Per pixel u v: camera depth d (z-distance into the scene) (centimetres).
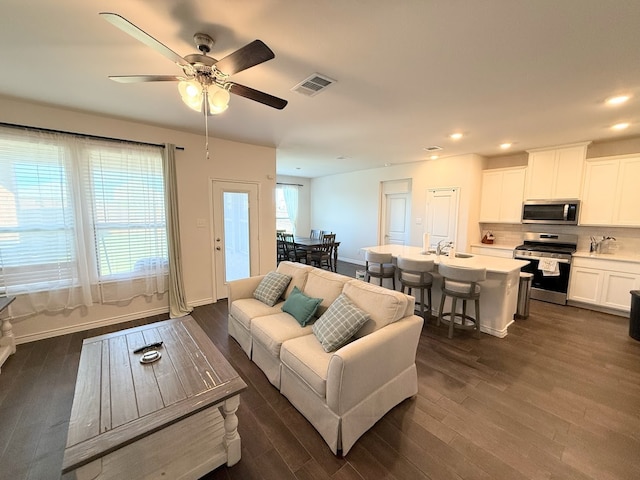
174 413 139
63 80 234
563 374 248
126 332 223
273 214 486
